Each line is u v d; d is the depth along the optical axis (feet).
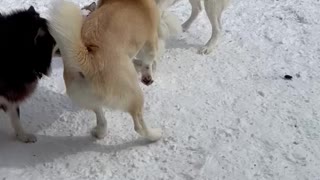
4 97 7.00
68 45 5.97
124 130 7.64
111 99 6.56
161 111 7.99
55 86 8.57
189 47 9.71
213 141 7.39
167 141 7.39
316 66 9.00
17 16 6.97
